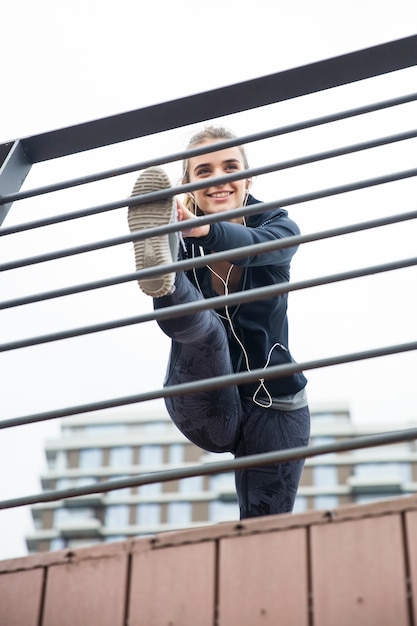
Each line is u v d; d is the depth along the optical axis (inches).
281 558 94.3
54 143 145.3
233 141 130.8
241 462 103.7
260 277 141.6
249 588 93.9
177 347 133.8
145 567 98.3
